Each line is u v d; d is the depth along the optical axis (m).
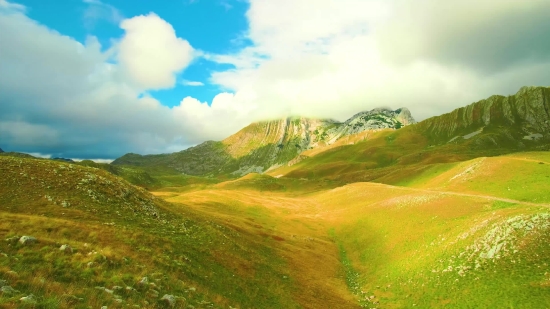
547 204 51.00
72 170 47.06
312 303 36.62
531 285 30.83
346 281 49.53
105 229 31.73
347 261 60.53
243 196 150.25
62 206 36.12
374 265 53.56
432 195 71.44
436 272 40.09
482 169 86.50
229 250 44.28
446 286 36.44
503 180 75.44
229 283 33.16
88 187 43.41
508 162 84.88
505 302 30.08
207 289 28.33
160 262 28.80
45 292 15.80
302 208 131.50
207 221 58.97
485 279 34.44
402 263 47.84
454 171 102.44
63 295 15.57
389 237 60.94
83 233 28.70
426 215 61.44
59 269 19.59
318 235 81.50
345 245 71.31
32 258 19.94
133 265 25.20
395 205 75.94
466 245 41.84
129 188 52.47
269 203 140.62
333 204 120.38
